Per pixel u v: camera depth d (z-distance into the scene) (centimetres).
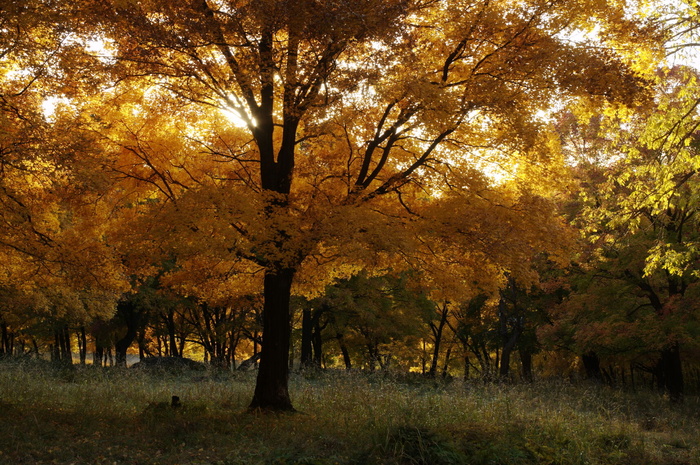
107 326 2864
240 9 787
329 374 1479
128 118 1038
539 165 997
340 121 895
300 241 864
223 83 939
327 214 887
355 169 1066
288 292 1050
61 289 2014
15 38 856
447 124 839
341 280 2461
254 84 872
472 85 850
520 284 1108
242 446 716
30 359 1861
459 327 3081
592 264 1873
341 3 743
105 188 934
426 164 1022
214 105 994
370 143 994
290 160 1038
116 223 1058
